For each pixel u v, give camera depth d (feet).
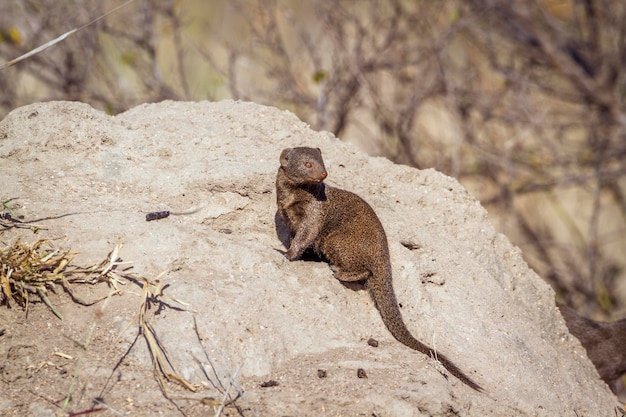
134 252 35.42
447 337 38.42
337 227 38.70
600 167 85.46
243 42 78.54
